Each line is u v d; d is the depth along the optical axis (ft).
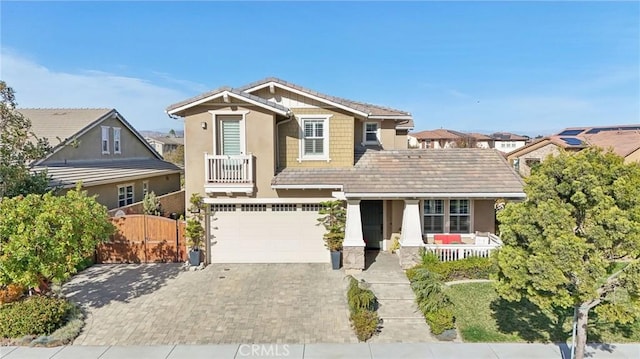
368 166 59.36
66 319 37.45
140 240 58.08
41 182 56.65
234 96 53.93
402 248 52.90
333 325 37.73
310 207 57.36
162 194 107.14
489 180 54.34
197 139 55.72
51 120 88.99
